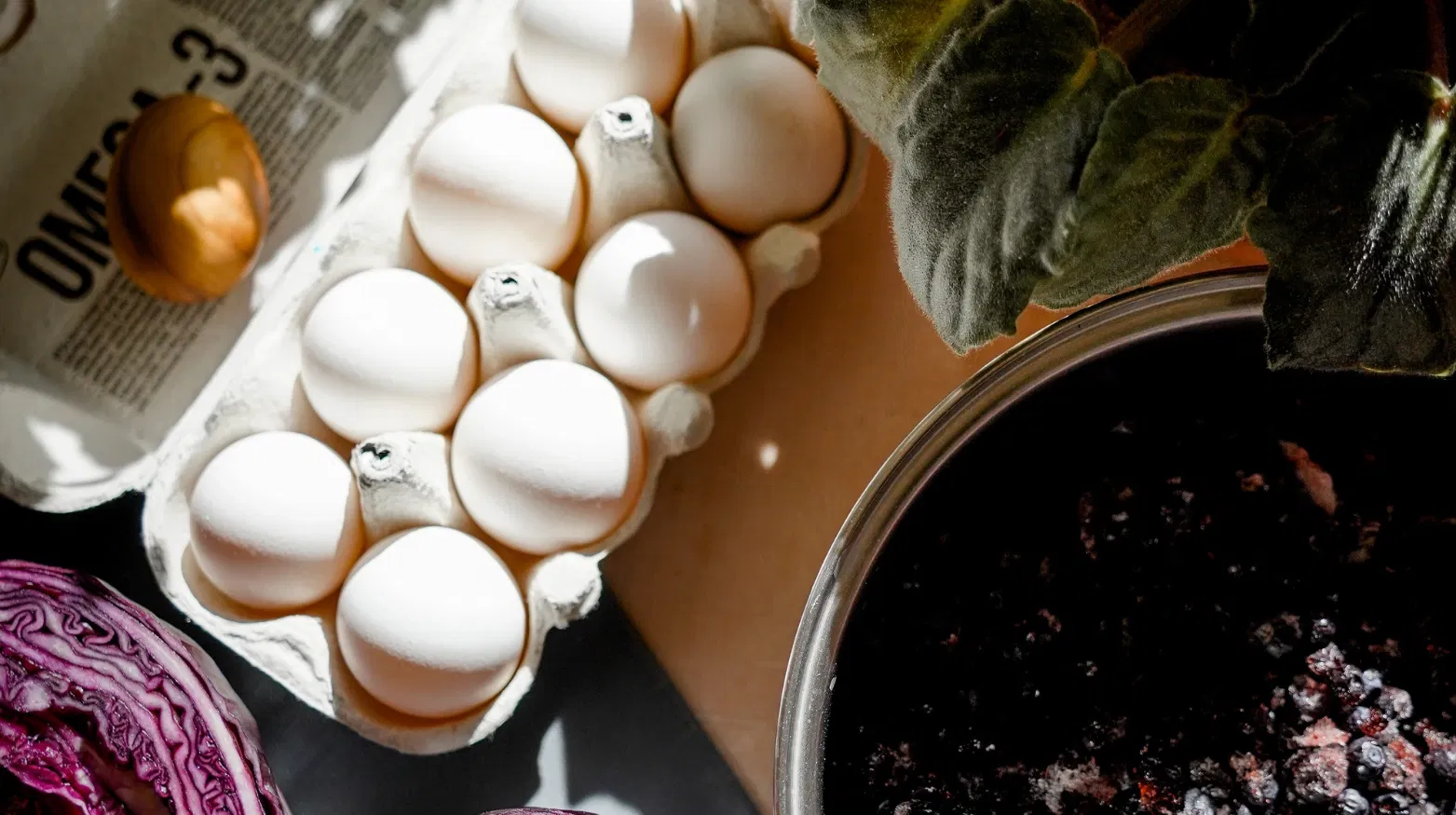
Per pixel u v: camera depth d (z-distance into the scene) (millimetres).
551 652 602
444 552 556
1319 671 522
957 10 468
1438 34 456
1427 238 451
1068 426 532
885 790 539
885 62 474
